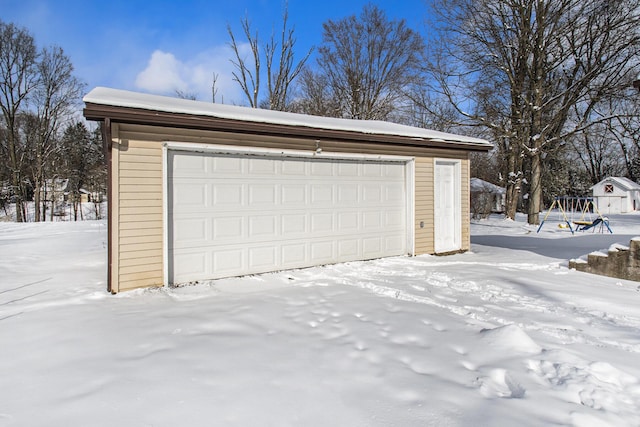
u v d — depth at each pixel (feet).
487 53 59.93
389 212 27.50
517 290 18.35
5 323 12.96
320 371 9.48
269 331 12.29
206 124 17.95
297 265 23.04
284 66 71.92
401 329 12.57
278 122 20.21
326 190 24.14
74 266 24.86
